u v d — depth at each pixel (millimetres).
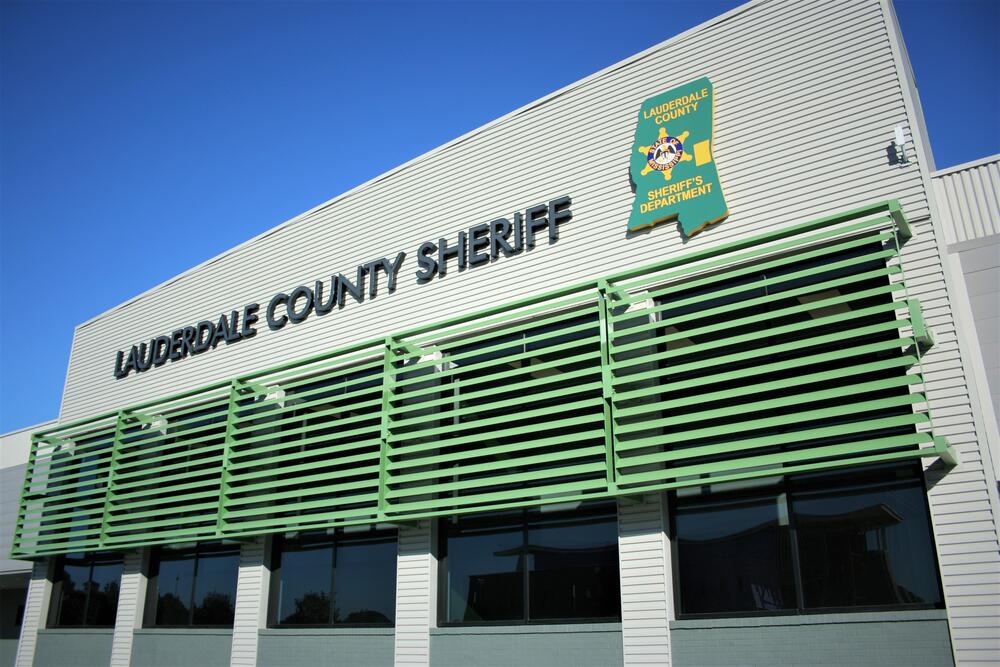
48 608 20156
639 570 12016
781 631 10703
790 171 12727
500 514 13875
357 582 15164
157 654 17188
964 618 9766
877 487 10844
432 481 14523
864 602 10508
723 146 13477
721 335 12430
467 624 13586
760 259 12453
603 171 14633
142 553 18484
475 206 16109
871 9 12789
